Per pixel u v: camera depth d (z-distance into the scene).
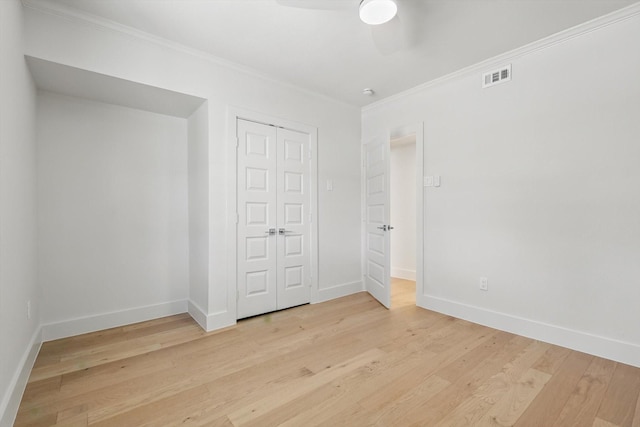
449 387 1.83
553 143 2.42
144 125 3.04
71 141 2.65
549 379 1.90
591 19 2.18
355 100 3.79
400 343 2.44
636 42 2.06
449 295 3.12
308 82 3.26
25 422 1.54
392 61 2.80
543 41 2.43
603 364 2.08
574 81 2.31
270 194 3.20
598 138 2.21
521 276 2.60
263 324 2.88
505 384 1.85
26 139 2.04
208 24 2.25
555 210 2.41
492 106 2.77
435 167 3.22
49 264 2.54
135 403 1.69
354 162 4.03
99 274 2.78
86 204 2.72
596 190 2.22
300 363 2.13
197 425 1.51
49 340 2.51
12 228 1.67
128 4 2.02
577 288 2.31
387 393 1.77
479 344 2.41
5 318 1.51
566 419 1.54
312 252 3.54
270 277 3.20
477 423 1.52
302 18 2.17
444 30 2.31
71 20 2.10
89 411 1.62
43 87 2.45
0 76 1.47
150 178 3.07
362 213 4.12
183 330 2.75
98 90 2.52
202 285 2.89
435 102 3.23
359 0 1.94
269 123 3.16
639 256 2.06
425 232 3.31
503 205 2.70
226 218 2.86
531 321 2.53
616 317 2.14
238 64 2.86
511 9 2.07
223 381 1.90
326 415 1.58
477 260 2.88
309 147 3.53
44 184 2.52
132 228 2.96
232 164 2.89
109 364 2.12
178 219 3.23
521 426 1.50
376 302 3.59
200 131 2.92
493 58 2.72
